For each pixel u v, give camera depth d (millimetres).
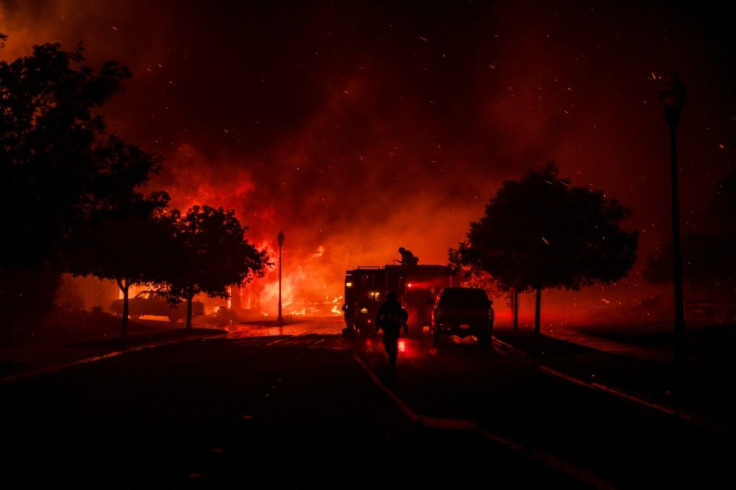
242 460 8375
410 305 35188
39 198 16750
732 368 17219
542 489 7191
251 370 19109
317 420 11219
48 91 17250
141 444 9289
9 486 7195
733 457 8719
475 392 14695
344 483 7348
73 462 8250
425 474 7742
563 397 13953
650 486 7406
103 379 17125
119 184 18156
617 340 27016
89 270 28312
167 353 25016
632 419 11445
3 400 13469
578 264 26234
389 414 11836
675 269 14953
